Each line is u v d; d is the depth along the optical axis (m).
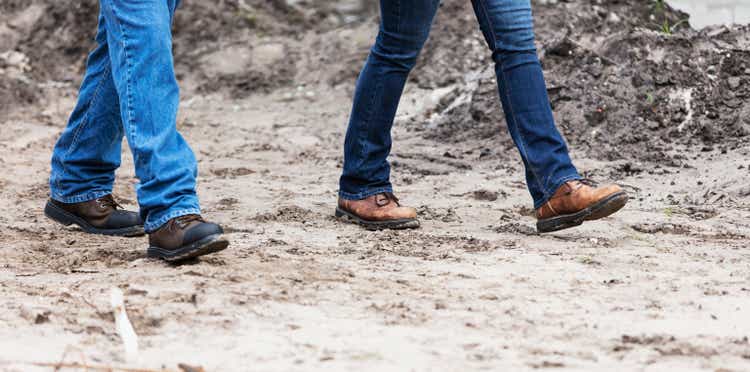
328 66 15.52
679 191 8.37
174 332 3.88
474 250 5.97
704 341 3.83
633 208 7.69
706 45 11.13
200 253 5.25
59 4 17.50
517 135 6.50
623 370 3.46
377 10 17.22
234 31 16.77
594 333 3.95
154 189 5.33
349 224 7.06
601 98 10.84
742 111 10.36
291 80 15.48
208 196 8.38
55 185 6.67
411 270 5.27
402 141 11.57
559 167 6.38
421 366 3.47
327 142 12.11
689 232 6.66
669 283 4.94
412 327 4.00
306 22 16.97
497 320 4.14
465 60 14.28
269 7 17.38
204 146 11.88
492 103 11.58
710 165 9.15
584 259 5.62
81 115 6.47
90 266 5.34
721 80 10.76
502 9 6.35
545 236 6.51
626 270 5.30
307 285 4.76
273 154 11.30
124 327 3.61
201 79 15.75
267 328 3.95
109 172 6.74
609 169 9.35
